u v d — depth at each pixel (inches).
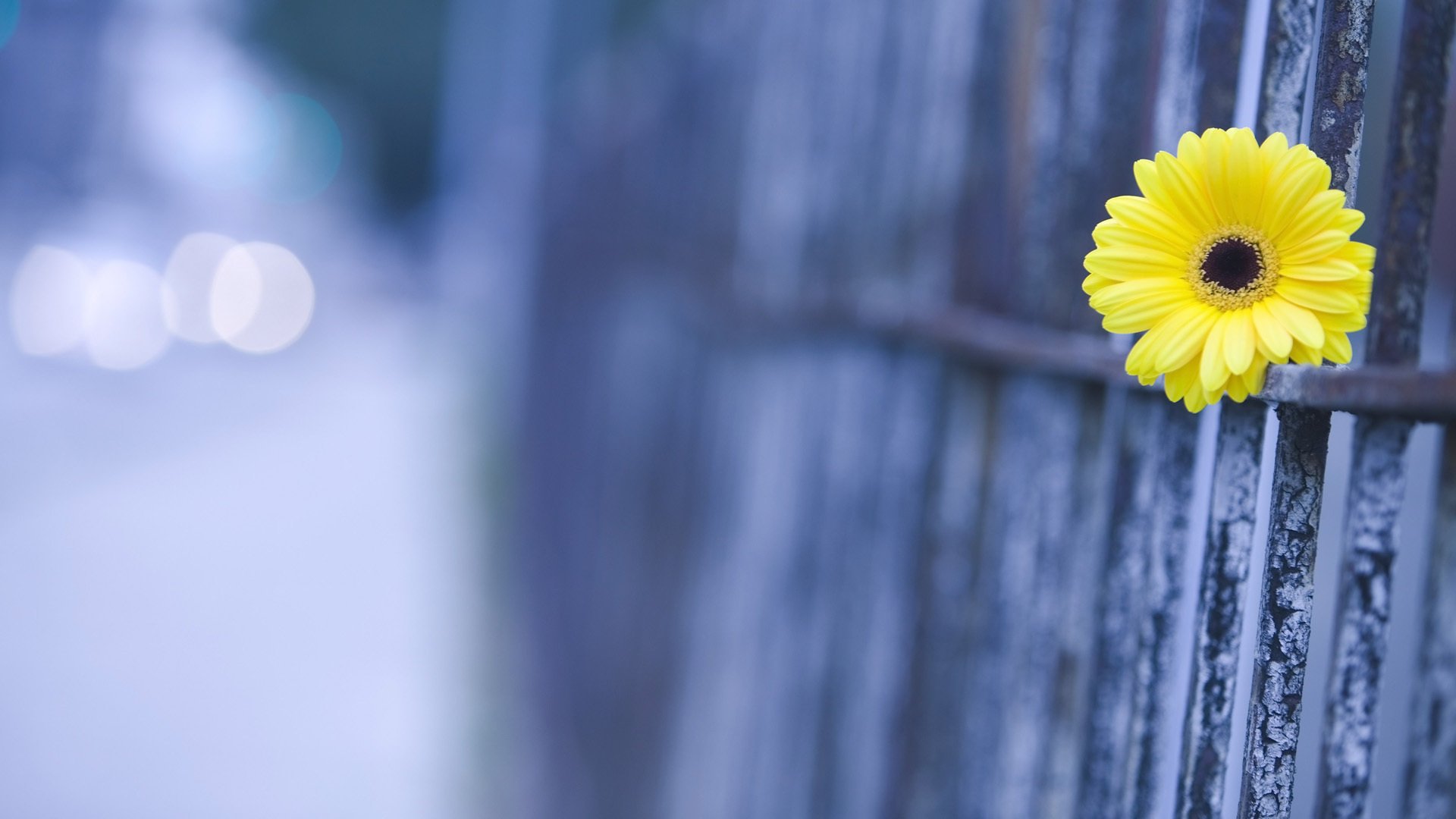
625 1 202.8
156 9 952.9
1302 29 29.7
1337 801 28.1
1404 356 27.8
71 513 271.0
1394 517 27.3
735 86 107.5
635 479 137.3
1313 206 26.3
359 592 234.8
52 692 176.9
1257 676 28.8
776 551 83.4
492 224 682.8
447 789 155.6
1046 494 45.7
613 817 125.5
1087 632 43.9
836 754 67.4
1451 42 27.7
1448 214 83.0
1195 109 33.2
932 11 60.8
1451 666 26.1
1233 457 30.6
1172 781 37.3
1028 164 47.2
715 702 95.0
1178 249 27.9
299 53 1322.6
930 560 55.6
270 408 442.6
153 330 474.6
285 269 629.0
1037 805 45.7
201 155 1011.9
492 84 709.3
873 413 65.2
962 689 53.1
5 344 423.8
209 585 232.5
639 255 153.4
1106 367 38.0
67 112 847.7
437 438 404.2
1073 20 44.9
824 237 78.6
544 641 186.2
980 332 49.0
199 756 161.0
